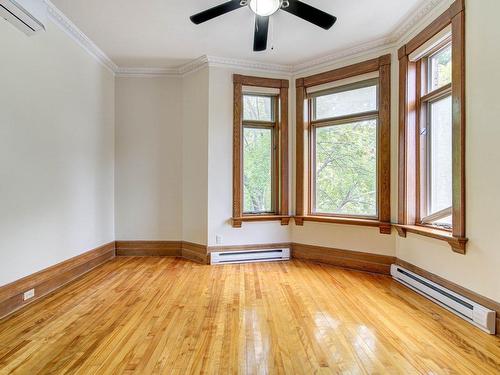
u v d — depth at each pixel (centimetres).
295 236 408
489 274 205
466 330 206
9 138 230
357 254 356
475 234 216
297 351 181
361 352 180
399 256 322
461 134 227
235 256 383
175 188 414
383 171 334
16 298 237
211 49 355
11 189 233
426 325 214
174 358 174
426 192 300
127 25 299
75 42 316
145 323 216
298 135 401
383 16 285
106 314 231
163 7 268
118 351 180
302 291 283
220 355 177
